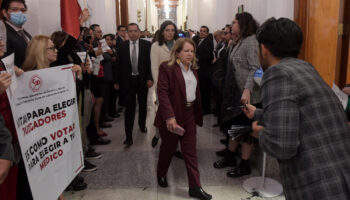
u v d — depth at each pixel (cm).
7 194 154
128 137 367
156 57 329
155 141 364
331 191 108
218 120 444
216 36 594
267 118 115
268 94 115
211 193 249
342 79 281
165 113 220
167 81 228
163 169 258
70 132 193
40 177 160
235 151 301
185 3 2247
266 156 270
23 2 227
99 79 379
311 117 111
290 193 120
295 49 120
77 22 254
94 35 451
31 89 154
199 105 248
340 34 277
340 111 116
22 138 145
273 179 268
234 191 252
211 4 832
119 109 562
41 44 185
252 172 286
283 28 119
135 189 259
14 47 221
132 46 371
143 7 1897
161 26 329
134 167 304
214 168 298
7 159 118
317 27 254
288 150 108
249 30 263
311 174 110
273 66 118
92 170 296
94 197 246
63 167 185
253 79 255
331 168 109
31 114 154
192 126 239
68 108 190
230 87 277
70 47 252
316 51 258
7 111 152
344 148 113
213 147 358
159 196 247
